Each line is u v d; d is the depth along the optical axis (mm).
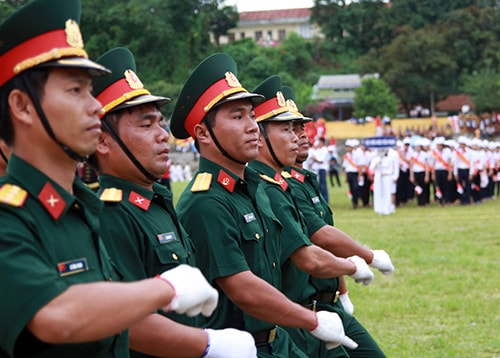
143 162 3764
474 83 57781
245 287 4145
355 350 5602
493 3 68625
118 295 2580
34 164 2771
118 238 3564
